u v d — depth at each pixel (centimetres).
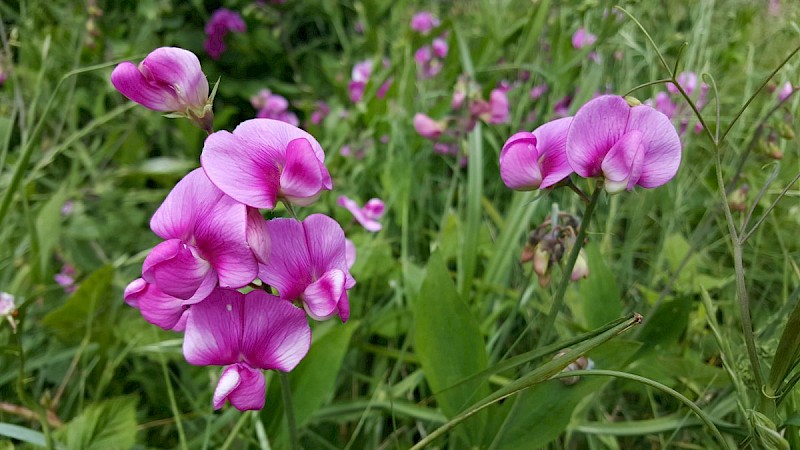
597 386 16
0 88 43
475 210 26
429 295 18
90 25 45
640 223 29
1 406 22
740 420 19
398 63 41
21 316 19
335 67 52
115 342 25
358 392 26
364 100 39
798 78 25
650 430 20
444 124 31
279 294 12
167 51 13
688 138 28
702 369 21
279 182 12
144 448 21
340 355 20
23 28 43
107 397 25
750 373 18
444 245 28
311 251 13
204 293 12
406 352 25
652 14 32
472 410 13
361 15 50
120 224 34
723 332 23
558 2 39
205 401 23
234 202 11
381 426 22
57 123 41
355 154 37
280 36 56
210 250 11
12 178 22
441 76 44
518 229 26
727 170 28
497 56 41
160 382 24
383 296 29
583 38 34
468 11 53
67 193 33
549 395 17
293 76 57
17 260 30
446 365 18
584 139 13
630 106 13
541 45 39
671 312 22
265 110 47
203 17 57
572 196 29
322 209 30
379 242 28
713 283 25
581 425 20
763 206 28
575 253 14
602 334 12
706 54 30
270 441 20
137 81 13
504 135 36
